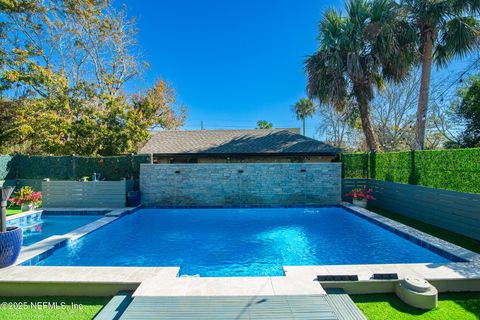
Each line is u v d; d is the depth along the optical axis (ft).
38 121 56.34
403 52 44.39
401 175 38.27
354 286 15.78
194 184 46.80
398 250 26.40
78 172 53.62
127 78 84.74
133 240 30.53
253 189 46.60
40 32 69.51
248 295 14.32
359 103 50.47
